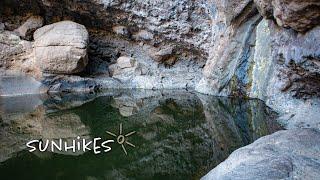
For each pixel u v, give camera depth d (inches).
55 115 318.3
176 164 195.8
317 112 235.3
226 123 275.1
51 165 197.8
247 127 258.8
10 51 416.5
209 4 389.4
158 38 443.8
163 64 454.0
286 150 170.1
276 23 265.7
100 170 189.5
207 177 168.1
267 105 295.7
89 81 426.0
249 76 337.7
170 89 421.1
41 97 395.5
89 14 452.1
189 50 444.8
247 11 333.1
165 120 294.4
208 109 319.3
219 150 215.5
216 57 364.8
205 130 261.1
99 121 295.3
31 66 418.9
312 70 227.6
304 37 226.1
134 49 464.1
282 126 244.5
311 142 177.5
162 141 240.4
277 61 277.1
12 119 306.2
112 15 446.3
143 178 178.1
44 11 454.6
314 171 148.3
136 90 423.5
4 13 447.5
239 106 318.0
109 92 416.8
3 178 179.2
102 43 466.9
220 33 361.4
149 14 434.6
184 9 424.2
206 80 384.8
